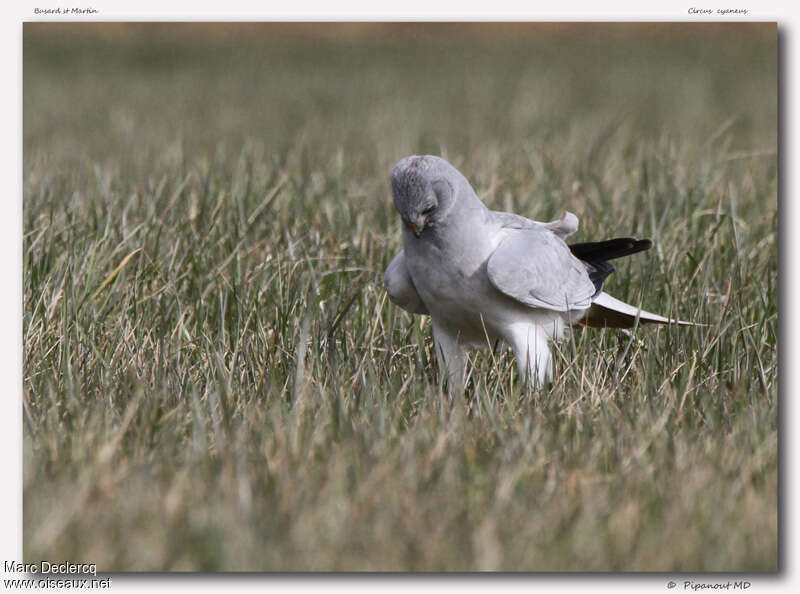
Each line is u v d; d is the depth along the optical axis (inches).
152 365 385.1
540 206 562.6
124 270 458.6
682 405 354.0
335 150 866.1
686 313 438.3
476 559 266.2
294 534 272.1
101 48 1606.8
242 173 614.2
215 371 374.0
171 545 269.1
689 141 879.1
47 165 689.0
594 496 289.1
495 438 328.2
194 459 306.5
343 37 1801.2
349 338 419.8
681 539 273.7
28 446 319.3
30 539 274.8
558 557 267.4
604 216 551.2
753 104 1182.3
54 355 395.5
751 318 438.0
